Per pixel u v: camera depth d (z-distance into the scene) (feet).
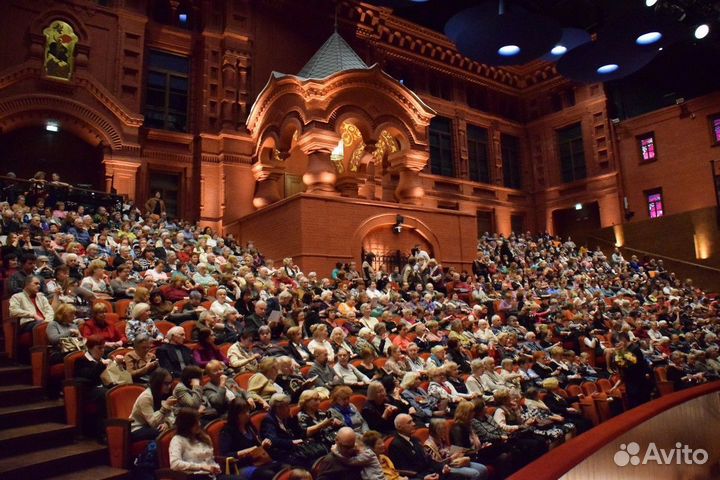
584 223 94.22
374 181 72.13
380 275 50.39
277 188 64.44
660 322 51.42
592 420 29.96
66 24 56.54
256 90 67.67
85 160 59.57
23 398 20.35
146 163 61.31
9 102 52.70
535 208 98.17
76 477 16.74
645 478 17.76
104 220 46.44
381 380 24.43
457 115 90.74
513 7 32.99
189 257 43.73
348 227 53.78
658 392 36.22
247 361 24.62
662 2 55.83
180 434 16.16
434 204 85.05
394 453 19.51
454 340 33.63
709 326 58.08
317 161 53.93
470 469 20.59
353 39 77.97
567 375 35.99
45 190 46.24
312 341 29.19
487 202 91.61
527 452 24.38
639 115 89.66
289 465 17.38
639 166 88.94
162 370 18.81
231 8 67.26
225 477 16.26
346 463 16.46
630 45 38.24
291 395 22.93
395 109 59.98
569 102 95.86
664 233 81.30
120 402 19.16
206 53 65.87
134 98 60.23
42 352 21.34
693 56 80.48
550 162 96.84
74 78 56.03
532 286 62.23
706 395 24.38
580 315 46.65
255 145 64.59
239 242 61.31
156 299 29.37
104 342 22.47
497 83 97.55
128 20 60.85
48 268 29.22
